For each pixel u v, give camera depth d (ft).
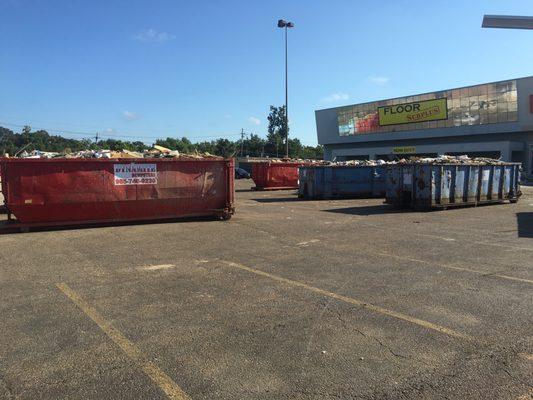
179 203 47.67
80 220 43.73
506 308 19.11
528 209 60.39
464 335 16.20
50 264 27.84
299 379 13.00
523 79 176.96
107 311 18.97
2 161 40.81
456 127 201.26
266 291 21.74
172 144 342.03
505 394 12.16
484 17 47.42
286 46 143.64
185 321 17.71
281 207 64.75
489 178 65.36
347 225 45.03
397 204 61.87
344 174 81.51
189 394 12.21
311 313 18.56
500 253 30.71
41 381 12.97
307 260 28.66
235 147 419.33
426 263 27.66
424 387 12.53
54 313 18.74
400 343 15.51
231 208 49.90
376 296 20.83
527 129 178.81
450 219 49.80
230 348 15.16
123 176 45.14
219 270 26.07
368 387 12.54
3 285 23.04
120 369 13.69
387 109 225.56
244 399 11.94
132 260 28.89
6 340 15.93
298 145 423.64
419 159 65.21
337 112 249.55
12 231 41.37
